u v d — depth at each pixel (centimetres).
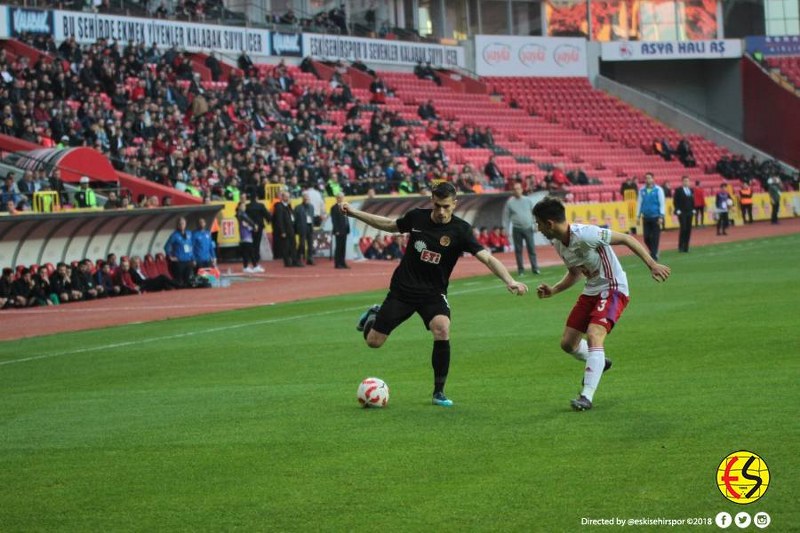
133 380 1695
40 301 3253
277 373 1694
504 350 1833
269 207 4703
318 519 877
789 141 8756
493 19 8594
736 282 2884
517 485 946
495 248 5147
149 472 1057
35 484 1030
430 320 1348
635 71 9106
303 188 4925
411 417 1270
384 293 3206
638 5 8944
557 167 7144
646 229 3819
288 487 977
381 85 6825
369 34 7550
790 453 1001
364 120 6353
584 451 1055
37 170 4041
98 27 5744
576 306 1339
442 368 1342
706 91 9212
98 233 3681
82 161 4109
